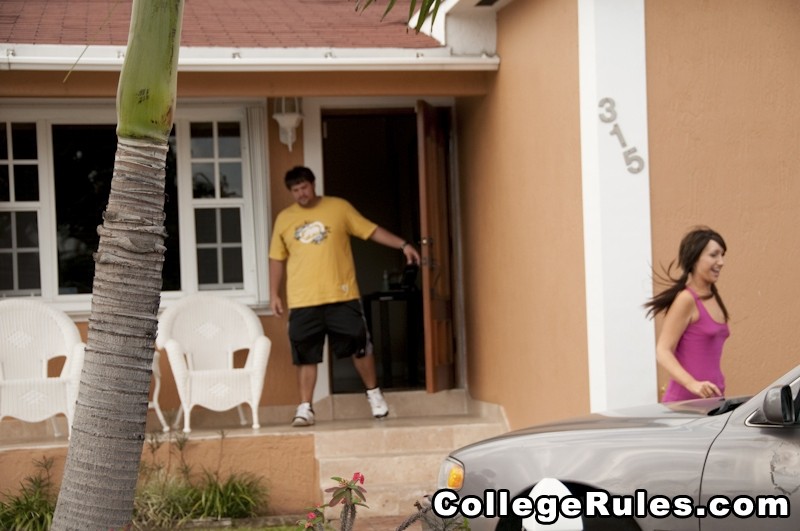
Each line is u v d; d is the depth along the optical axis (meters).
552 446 6.79
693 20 10.61
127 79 7.05
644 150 10.48
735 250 10.61
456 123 15.11
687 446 6.27
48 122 14.07
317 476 12.60
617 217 10.45
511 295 12.95
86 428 7.05
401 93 13.41
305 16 14.89
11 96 12.84
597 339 10.48
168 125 7.17
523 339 12.58
